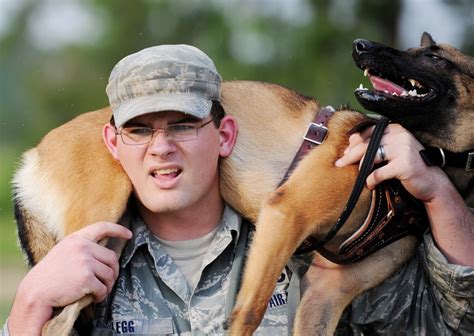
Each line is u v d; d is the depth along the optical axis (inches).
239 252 240.1
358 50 258.1
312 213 249.0
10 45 1509.6
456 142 259.1
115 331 224.8
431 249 230.5
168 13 1101.1
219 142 238.1
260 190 267.6
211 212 237.3
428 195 232.8
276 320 240.8
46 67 1400.1
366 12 923.4
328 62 945.5
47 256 221.8
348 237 255.0
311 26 945.5
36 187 268.7
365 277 249.3
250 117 279.6
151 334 224.7
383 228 244.2
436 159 237.5
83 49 1238.9
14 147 1344.7
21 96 1467.8
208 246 236.4
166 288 230.5
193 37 1089.4
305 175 252.7
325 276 254.8
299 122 279.4
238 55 1029.2
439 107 256.5
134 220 248.1
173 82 225.1
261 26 995.3
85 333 231.9
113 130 243.6
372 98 247.0
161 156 224.5
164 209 227.6
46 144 273.7
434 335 239.0
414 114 253.4
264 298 236.2
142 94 225.0
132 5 1145.4
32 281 218.1
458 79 259.6
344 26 940.6
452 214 231.9
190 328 227.8
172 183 226.5
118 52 1189.7
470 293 225.3
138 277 231.9
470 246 231.8
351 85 920.3
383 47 258.1
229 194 266.8
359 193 239.1
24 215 269.7
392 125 248.8
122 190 254.2
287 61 976.3
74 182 260.5
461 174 254.1
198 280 232.7
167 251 236.2
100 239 226.5
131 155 229.3
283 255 242.5
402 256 249.4
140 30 1148.5
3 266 728.3
